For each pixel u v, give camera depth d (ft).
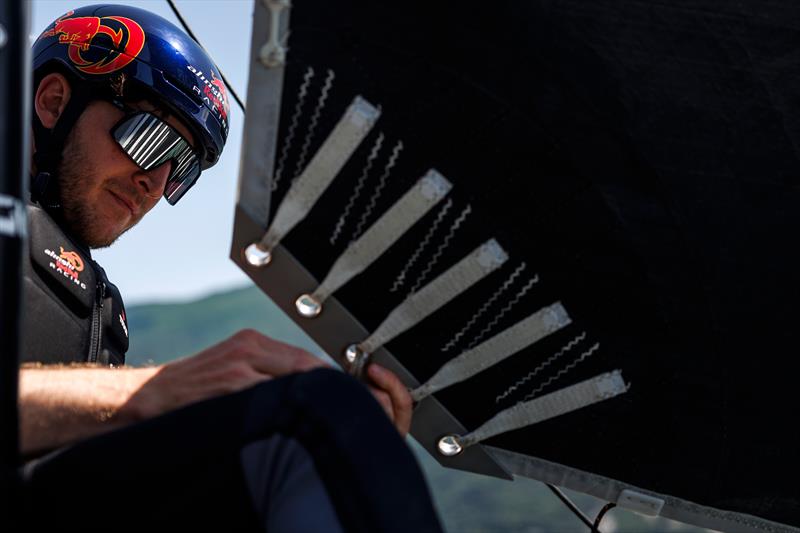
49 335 4.97
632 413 3.99
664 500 4.09
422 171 3.68
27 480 2.72
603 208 3.72
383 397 3.87
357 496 2.48
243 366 3.38
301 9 3.51
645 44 3.60
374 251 3.68
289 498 2.51
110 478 2.67
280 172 3.63
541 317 3.79
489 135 3.65
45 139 6.50
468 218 3.74
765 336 3.85
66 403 3.20
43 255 5.09
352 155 3.64
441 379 3.88
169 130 6.72
